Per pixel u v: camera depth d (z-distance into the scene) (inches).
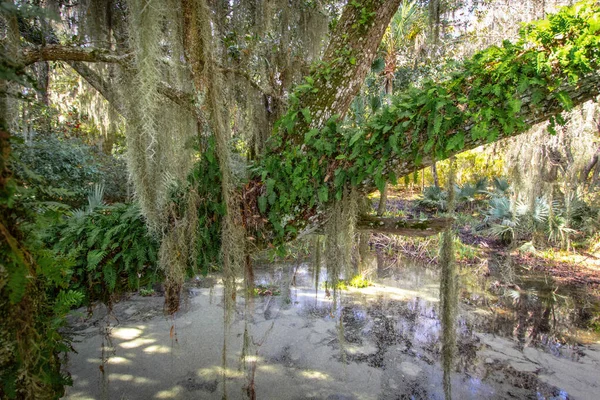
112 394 106.8
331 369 122.7
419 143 68.8
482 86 62.8
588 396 109.2
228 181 72.7
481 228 295.3
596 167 268.1
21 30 89.5
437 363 127.4
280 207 76.4
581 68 55.6
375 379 117.8
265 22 110.8
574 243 256.2
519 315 166.4
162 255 70.7
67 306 49.6
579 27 55.7
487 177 347.3
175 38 73.3
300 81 128.6
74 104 245.9
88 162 214.2
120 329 145.1
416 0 251.1
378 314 165.8
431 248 259.0
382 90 273.1
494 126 62.8
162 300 174.7
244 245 75.9
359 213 84.4
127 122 73.3
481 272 220.1
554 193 286.5
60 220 44.6
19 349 36.8
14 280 34.0
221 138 70.1
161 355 128.0
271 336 142.9
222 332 144.3
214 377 116.9
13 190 33.1
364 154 72.0
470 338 144.7
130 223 73.9
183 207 77.3
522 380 117.2
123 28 99.7
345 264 79.1
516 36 220.7
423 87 70.6
